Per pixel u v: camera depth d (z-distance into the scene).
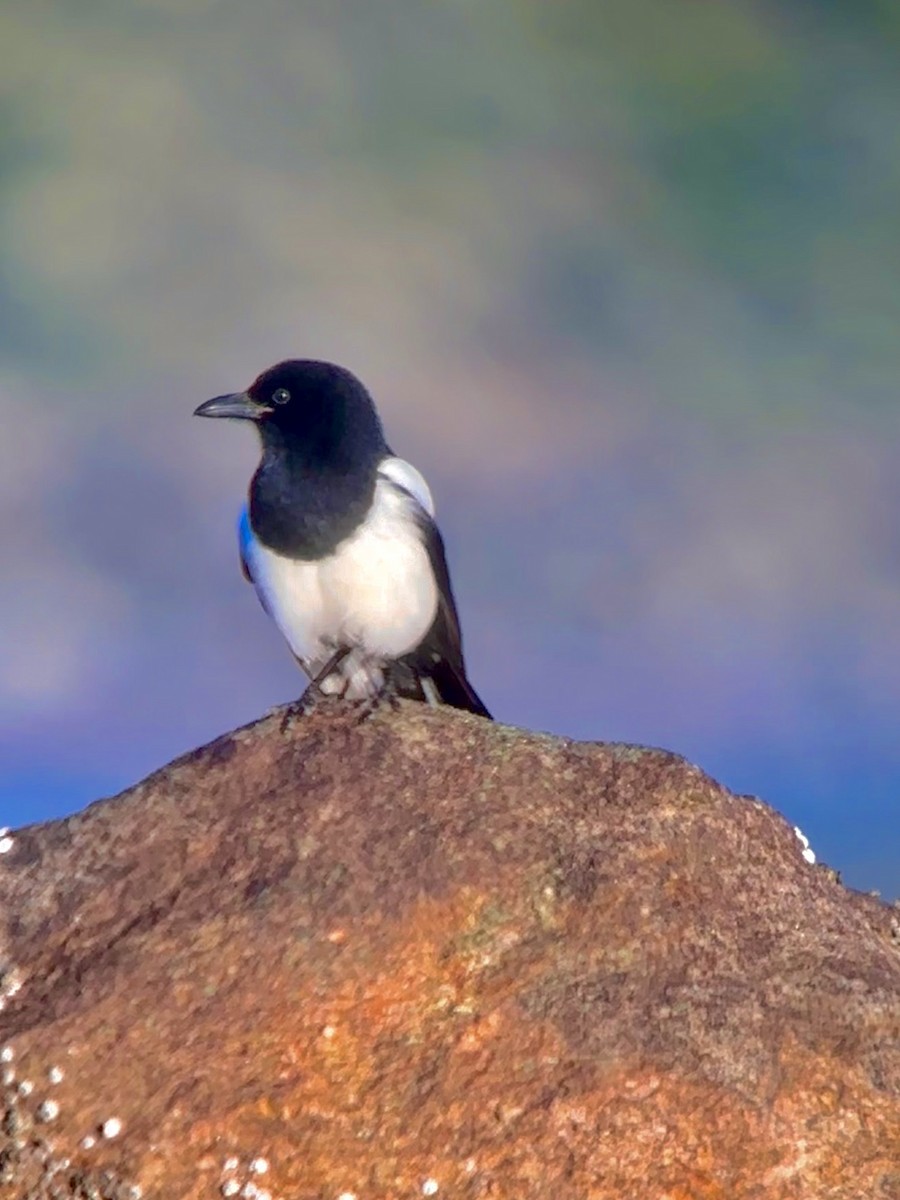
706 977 5.93
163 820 6.36
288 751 6.57
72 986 5.93
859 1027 5.81
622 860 6.18
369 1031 5.83
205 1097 5.70
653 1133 5.61
